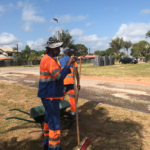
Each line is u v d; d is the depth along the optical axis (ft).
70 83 13.00
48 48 8.26
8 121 13.19
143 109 16.30
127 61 118.52
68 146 9.48
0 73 60.18
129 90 25.75
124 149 9.05
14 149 9.29
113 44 181.57
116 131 11.22
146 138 10.21
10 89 26.22
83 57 11.60
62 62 13.12
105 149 9.10
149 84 30.91
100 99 20.36
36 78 43.14
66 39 146.82
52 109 7.93
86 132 11.21
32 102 18.63
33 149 9.29
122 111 15.25
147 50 185.37
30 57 165.68
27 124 12.71
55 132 7.96
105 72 54.49
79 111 15.46
